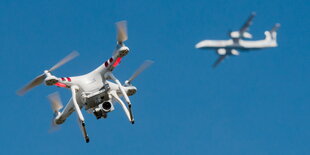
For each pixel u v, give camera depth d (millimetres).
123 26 40188
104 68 41469
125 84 43938
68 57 39844
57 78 39812
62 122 44906
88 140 38250
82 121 37938
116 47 41031
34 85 41188
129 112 39375
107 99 41062
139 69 43750
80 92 41062
